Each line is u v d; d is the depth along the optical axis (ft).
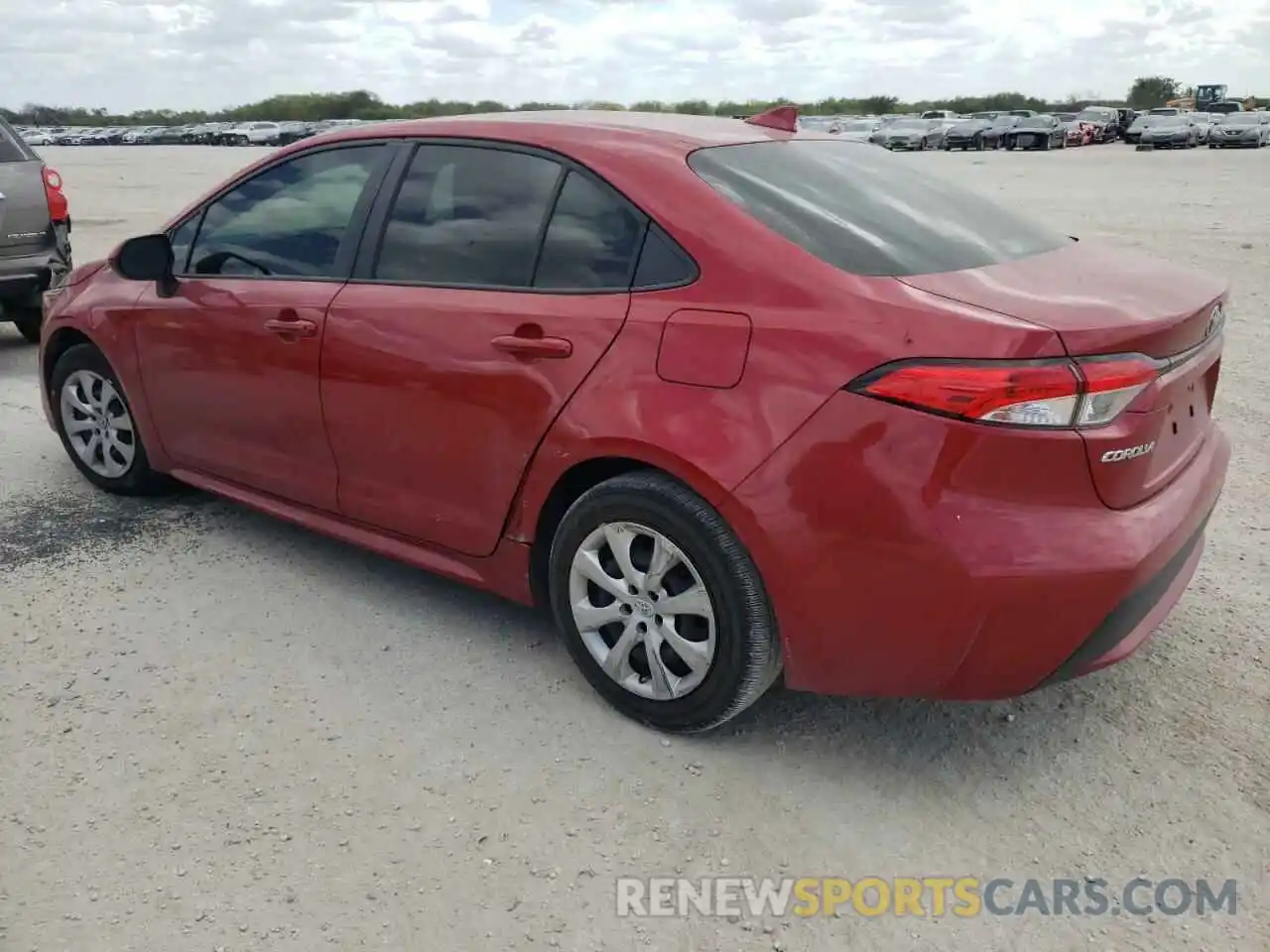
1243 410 20.58
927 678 8.91
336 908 8.16
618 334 9.84
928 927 8.04
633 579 10.07
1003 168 103.24
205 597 13.14
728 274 9.39
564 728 10.46
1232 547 14.39
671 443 9.33
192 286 13.88
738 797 9.46
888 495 8.46
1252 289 32.94
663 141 10.71
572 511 10.34
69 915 8.08
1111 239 44.83
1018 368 8.10
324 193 12.75
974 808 9.33
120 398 15.61
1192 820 9.14
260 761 9.92
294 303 12.50
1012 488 8.30
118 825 9.05
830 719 10.64
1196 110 211.82
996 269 9.60
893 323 8.54
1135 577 8.47
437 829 9.03
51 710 10.70
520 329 10.47
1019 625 8.45
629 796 9.46
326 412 12.34
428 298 11.31
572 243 10.48
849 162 11.64
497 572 11.38
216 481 14.49
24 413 21.07
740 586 9.30
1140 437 8.53
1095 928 8.01
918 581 8.52
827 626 9.04
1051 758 10.00
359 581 13.61
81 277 16.22
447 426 11.14
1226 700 10.86
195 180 90.43
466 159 11.58
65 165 124.36
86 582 13.50
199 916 8.08
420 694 11.04
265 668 11.51
